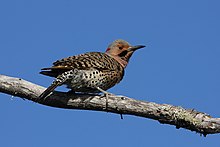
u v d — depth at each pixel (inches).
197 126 386.0
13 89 422.9
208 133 388.5
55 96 429.4
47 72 464.8
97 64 466.9
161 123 403.5
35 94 422.9
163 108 396.8
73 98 426.6
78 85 455.5
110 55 526.0
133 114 411.8
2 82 422.9
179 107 396.5
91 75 458.3
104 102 417.7
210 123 381.7
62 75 439.2
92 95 426.0
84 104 425.7
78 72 450.0
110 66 480.7
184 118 388.2
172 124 398.9
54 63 460.1
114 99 415.8
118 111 415.8
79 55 492.4
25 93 423.2
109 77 478.9
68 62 455.5
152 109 400.2
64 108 435.8
